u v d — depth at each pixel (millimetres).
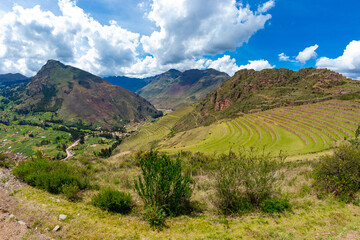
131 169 21188
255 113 107812
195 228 7582
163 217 8211
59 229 6926
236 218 8344
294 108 88125
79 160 23656
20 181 11734
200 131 117250
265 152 43094
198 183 14289
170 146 103438
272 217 8180
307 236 6465
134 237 6793
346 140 38906
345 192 9773
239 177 10219
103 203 9070
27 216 7727
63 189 10344
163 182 8734
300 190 11445
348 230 6551
